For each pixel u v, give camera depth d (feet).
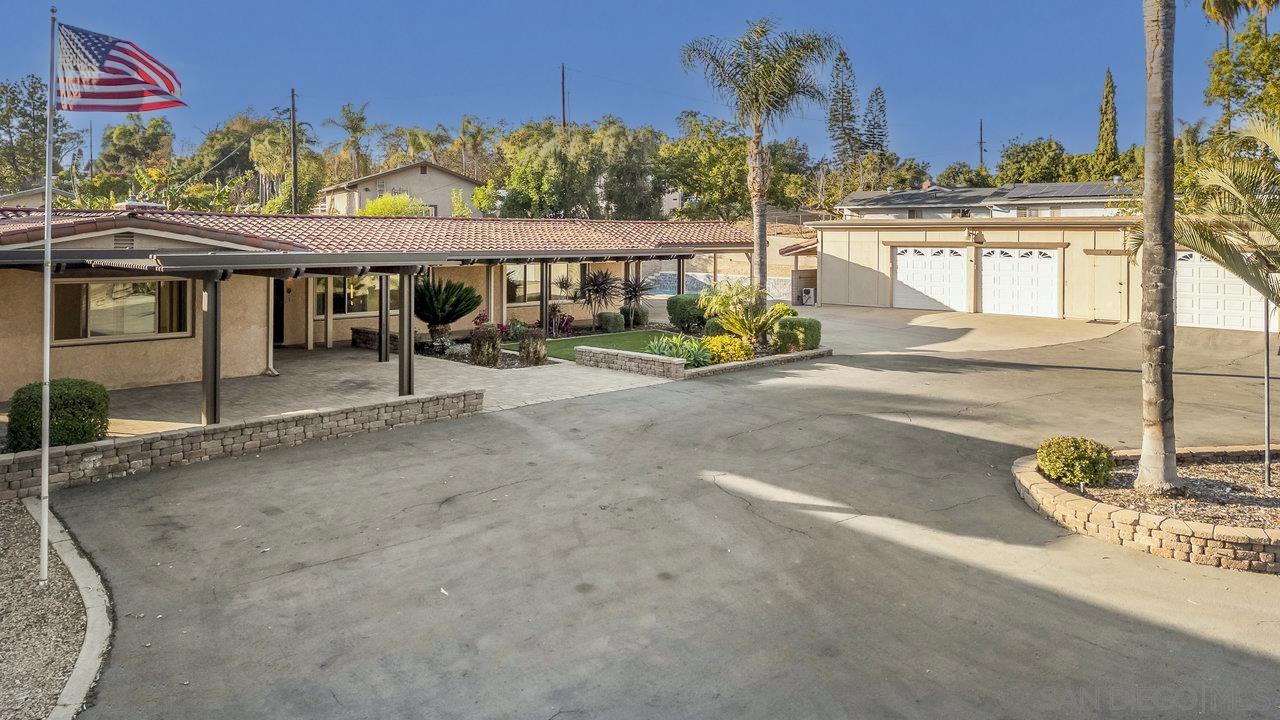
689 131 213.66
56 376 52.80
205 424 40.83
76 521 31.81
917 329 94.63
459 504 33.78
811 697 19.89
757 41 83.71
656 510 33.09
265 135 236.63
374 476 37.45
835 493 35.19
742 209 211.20
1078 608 24.64
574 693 20.13
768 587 26.07
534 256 80.07
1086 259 99.14
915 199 155.33
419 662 21.58
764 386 59.31
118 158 315.17
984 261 107.45
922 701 19.72
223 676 20.90
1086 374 65.00
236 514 32.55
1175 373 66.54
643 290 98.78
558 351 76.84
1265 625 23.52
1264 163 34.63
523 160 178.50
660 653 22.00
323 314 78.95
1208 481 34.68
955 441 43.65
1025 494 34.27
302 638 22.81
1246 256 35.63
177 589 25.88
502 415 49.60
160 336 57.21
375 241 71.26
